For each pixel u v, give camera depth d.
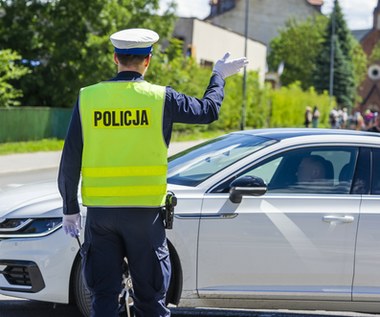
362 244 7.85
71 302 7.64
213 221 7.63
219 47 75.81
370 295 7.87
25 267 7.56
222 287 7.70
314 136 8.27
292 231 7.74
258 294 7.74
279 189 7.93
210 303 7.77
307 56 104.75
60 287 7.55
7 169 27.73
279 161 8.05
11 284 7.67
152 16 45.03
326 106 85.19
